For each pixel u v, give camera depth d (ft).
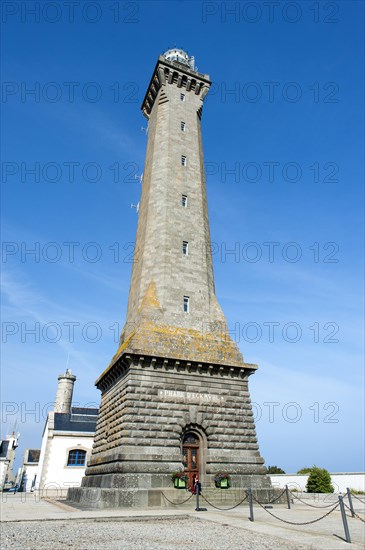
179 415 89.20
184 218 117.08
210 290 112.27
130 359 89.40
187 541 42.37
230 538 44.09
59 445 167.43
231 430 92.94
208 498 80.69
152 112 148.56
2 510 76.38
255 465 91.35
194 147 132.98
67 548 38.68
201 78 146.41
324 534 47.01
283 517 63.16
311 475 121.90
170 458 83.61
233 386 98.07
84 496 88.38
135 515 61.21
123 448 81.56
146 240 113.91
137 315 101.55
